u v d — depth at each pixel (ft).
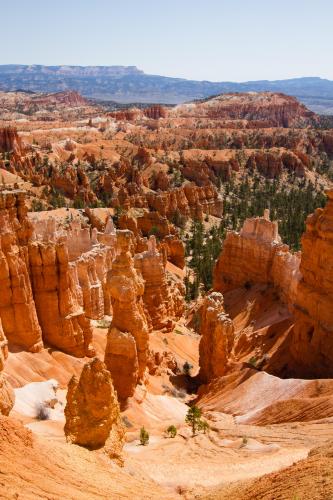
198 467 96.84
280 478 70.79
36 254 140.05
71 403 84.48
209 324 178.70
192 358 206.39
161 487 84.33
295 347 172.76
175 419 143.13
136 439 119.14
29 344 135.95
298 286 173.88
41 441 68.95
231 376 165.89
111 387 86.22
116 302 142.10
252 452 108.17
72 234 198.29
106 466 76.54
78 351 147.95
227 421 138.62
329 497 57.16
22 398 119.44
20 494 54.49
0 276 130.93
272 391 148.66
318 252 165.58
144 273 204.85
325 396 133.49
